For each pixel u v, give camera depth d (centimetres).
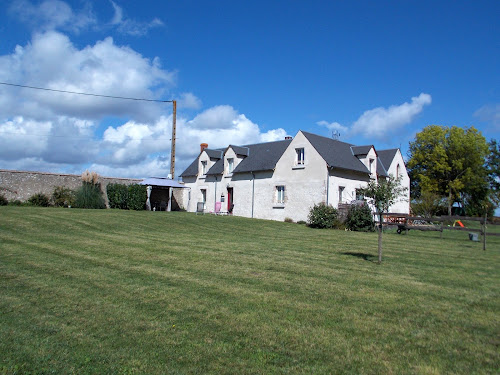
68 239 1363
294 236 1788
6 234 1396
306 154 2745
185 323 574
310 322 583
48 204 2706
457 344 508
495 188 4944
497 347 500
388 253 1288
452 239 1983
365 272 945
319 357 467
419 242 1723
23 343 500
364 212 2311
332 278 866
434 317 612
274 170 2936
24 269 891
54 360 455
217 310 632
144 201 3038
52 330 543
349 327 564
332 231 2180
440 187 4569
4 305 643
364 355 473
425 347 498
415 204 3600
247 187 3133
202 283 799
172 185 3284
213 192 3453
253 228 2138
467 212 4791
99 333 535
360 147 3089
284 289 762
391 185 1195
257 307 649
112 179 3081
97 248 1202
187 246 1307
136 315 605
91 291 730
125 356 466
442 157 4456
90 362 451
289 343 507
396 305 671
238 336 529
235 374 425
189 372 429
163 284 787
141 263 991
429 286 812
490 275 949
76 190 2806
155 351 480
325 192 2611
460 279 890
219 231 1902
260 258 1105
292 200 2795
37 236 1393
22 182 2664
